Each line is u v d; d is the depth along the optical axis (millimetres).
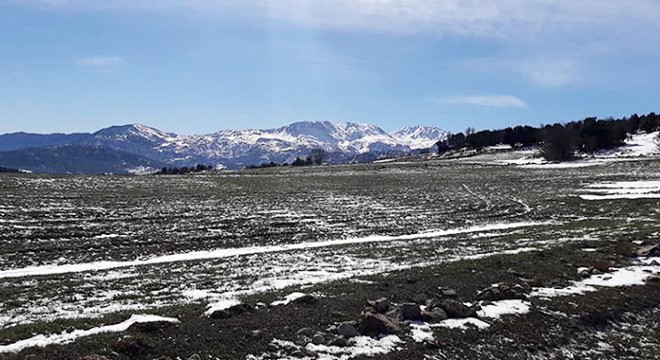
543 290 15852
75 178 56438
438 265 19141
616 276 17750
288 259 23500
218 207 42844
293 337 11539
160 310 12953
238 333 11438
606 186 57531
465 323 12859
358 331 12016
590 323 13898
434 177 73625
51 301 15633
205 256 25812
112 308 14492
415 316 12961
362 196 52656
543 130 124375
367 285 15906
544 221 38500
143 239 29859
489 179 69625
